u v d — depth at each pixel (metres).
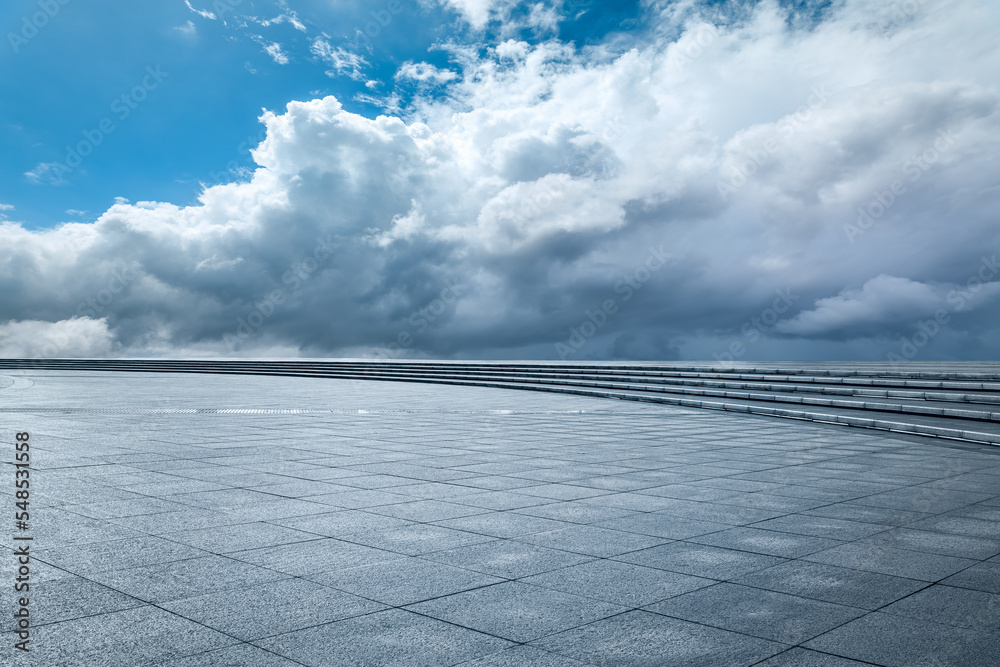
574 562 5.16
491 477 8.62
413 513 6.66
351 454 10.40
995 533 6.06
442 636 3.79
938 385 17.42
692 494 7.68
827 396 18.78
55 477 8.28
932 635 3.85
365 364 38.31
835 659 3.54
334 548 5.45
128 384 29.78
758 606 4.28
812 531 6.11
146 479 8.21
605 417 16.67
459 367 34.25
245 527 6.06
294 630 3.85
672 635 3.83
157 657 3.48
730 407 18.23
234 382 32.81
